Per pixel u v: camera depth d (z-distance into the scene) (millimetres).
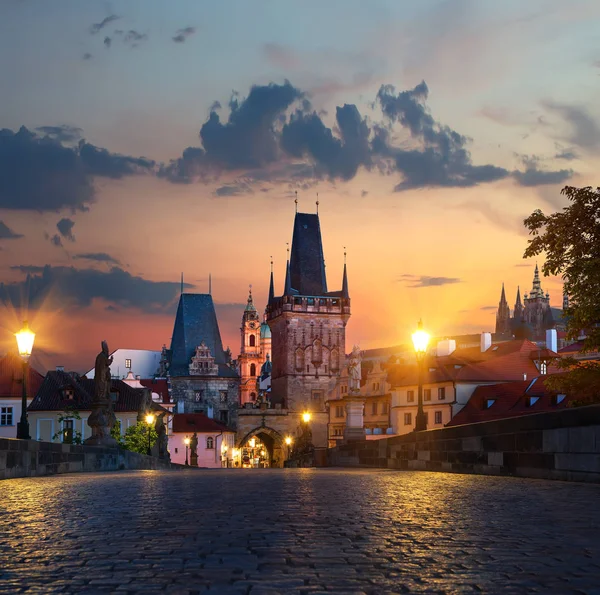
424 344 34031
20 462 26391
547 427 20953
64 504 15383
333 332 186875
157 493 18000
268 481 22875
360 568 8117
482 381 112375
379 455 38531
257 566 8234
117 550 9297
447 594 6945
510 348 121000
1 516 13188
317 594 6953
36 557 8867
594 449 18828
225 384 193250
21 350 31781
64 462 31656
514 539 10031
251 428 181375
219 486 20391
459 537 10242
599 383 38281
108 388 42094
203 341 195125
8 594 6973
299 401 183750
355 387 52812
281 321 189125
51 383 108188
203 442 165125
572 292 39344
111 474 30656
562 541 9844
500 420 23750
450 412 111562
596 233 41031
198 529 11125
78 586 7285
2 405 107188
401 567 8164
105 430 41312
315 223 194000
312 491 18266
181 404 185000
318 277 191125
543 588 7164
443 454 28781
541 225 43000
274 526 11430
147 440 71750
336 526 11406
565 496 16000
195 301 197875
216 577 7668
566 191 42094
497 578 7598
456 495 16703
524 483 19875
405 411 123375
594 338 38531
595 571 7918
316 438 183000
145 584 7355
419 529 11039
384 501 15375
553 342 133500
